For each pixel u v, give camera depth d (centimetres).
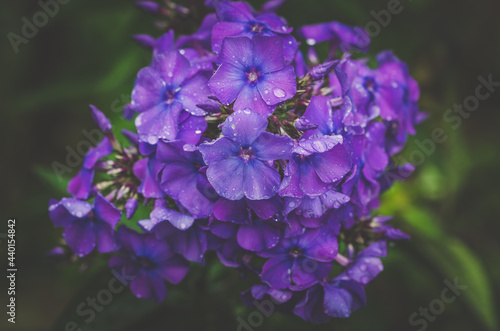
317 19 41
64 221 31
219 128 29
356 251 33
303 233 30
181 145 29
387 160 32
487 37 46
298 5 41
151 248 31
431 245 41
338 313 30
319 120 29
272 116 29
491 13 46
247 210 29
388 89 33
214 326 37
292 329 38
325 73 30
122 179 32
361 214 31
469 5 46
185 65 30
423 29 45
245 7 31
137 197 32
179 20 36
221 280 38
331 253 30
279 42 29
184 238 30
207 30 32
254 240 30
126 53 42
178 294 37
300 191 29
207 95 30
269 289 30
